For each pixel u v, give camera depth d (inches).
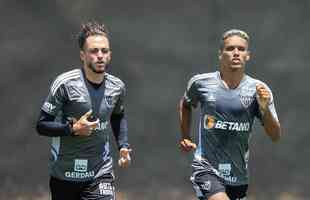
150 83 2898.6
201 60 2992.1
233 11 3112.7
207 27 3078.2
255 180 2615.7
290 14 3112.7
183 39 3048.7
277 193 2512.3
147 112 2812.5
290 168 2679.6
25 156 2610.7
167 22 3097.9
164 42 3029.0
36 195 2338.8
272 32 3068.4
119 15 3102.9
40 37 2938.0
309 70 2955.2
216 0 3115.2
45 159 2613.2
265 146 2728.8
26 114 2721.5
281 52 3021.7
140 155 2691.9
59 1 3048.7
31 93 2787.9
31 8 3011.8
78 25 3011.8
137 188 2527.1
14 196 2316.7
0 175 2497.5
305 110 2871.6
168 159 2691.9
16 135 2667.3
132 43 3004.4
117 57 2935.5
